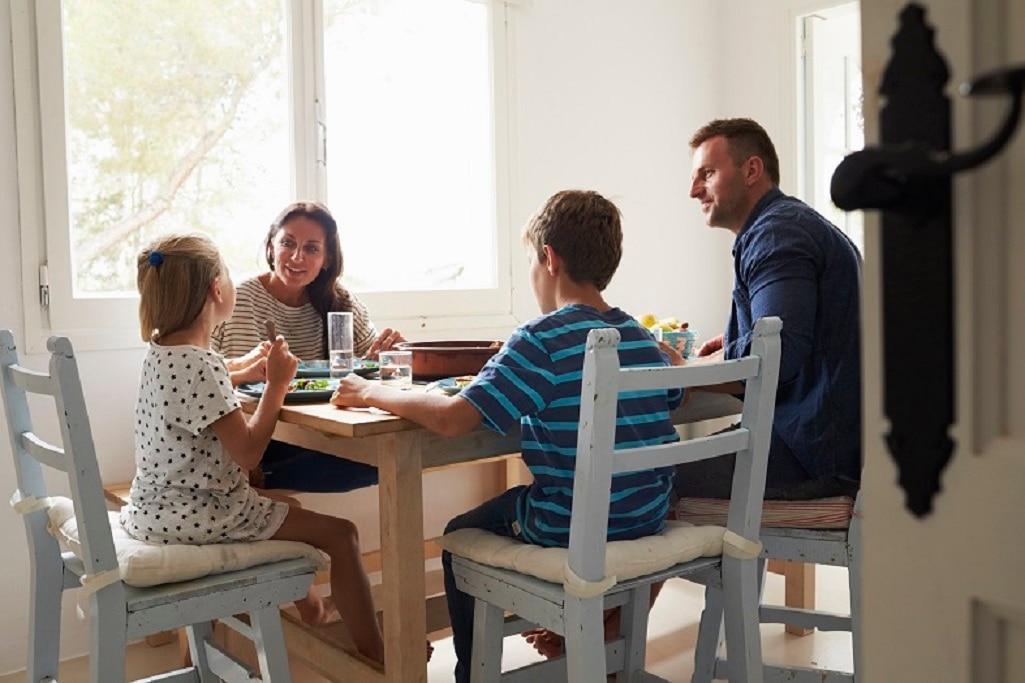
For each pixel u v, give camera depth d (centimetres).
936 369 55
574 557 146
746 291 209
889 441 57
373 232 298
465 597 179
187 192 261
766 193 220
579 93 340
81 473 148
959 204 54
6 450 230
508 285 324
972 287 54
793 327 188
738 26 378
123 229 249
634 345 169
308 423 164
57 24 233
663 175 367
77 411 148
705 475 204
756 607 171
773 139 367
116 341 243
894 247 56
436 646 247
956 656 55
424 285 310
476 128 319
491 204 320
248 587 164
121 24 247
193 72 260
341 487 244
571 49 337
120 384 245
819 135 371
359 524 293
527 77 326
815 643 241
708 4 379
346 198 292
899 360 56
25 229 230
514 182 323
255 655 214
